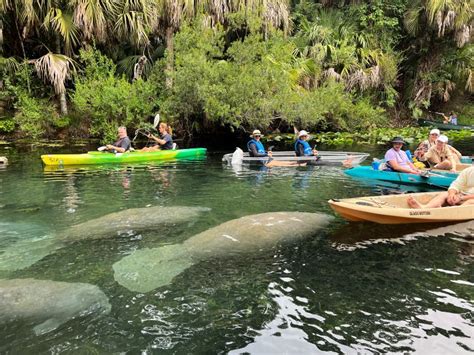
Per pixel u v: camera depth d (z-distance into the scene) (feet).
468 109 74.13
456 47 63.36
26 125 43.86
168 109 44.39
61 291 10.21
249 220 15.23
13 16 42.63
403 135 53.21
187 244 13.42
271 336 8.81
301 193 21.65
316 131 56.70
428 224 16.10
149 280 11.28
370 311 9.76
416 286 11.00
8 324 9.01
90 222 15.88
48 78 43.98
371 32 61.82
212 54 43.29
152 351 8.32
